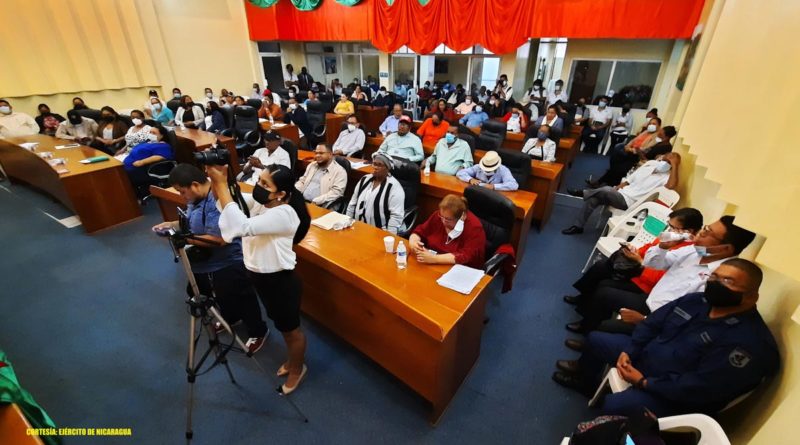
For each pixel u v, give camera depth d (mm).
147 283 2777
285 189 1443
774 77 1266
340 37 8008
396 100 8266
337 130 6277
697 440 1118
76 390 1885
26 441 1127
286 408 1793
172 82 7527
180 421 1733
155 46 7117
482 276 1714
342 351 2145
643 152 3945
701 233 1683
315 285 2092
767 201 969
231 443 1631
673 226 1947
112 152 4926
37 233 3557
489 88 8516
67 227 3684
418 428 1701
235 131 5699
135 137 4438
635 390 1429
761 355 1189
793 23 1229
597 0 5340
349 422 1729
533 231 3717
